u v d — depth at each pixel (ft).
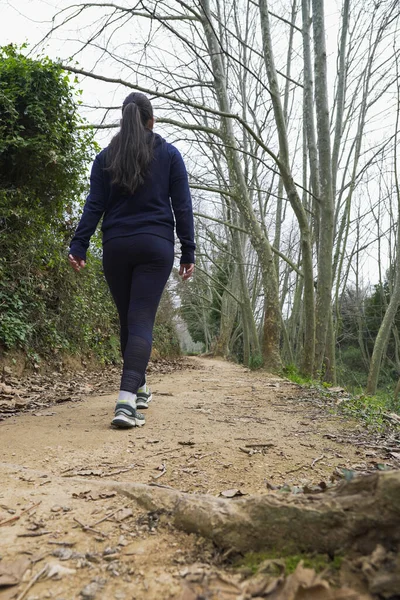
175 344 64.49
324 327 29.71
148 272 9.70
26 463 7.05
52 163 18.86
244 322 66.85
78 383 20.80
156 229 9.64
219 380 23.72
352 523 3.29
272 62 27.68
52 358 22.91
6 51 18.71
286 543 3.61
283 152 28.12
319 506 3.52
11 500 5.15
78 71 22.07
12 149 17.98
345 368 85.20
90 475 6.58
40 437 8.70
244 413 12.25
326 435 9.69
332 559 3.32
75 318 25.95
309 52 31.58
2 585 3.50
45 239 21.16
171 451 7.89
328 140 28.19
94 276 29.17
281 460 7.55
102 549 4.07
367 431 10.45
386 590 2.81
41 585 3.52
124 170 9.46
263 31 27.86
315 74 27.89
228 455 7.72
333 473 6.82
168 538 4.24
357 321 86.53
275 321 31.48
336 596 2.86
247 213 32.19
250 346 69.77
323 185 28.68
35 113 17.88
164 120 26.66
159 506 4.89
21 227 19.70
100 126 25.22
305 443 8.85
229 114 24.61
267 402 14.66
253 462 7.38
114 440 8.56
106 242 9.82
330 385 25.20
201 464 7.19
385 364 84.17
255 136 25.73
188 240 10.14
